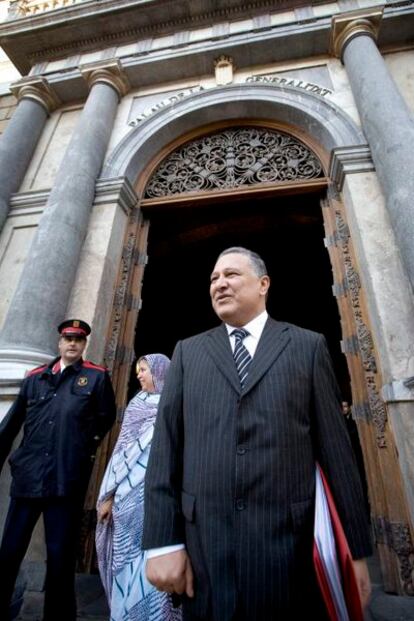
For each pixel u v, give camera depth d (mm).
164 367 1925
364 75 4027
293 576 835
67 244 3594
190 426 1069
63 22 5652
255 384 1042
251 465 933
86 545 2775
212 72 5285
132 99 5324
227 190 4367
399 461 2553
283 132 4746
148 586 1413
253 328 1248
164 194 4668
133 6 5375
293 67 4949
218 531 892
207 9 5344
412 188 2998
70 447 1900
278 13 5230
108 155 4633
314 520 897
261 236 6480
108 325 3695
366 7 4711
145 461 1630
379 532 2562
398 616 1963
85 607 2115
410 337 2762
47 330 3170
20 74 6633
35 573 2344
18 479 1847
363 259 3240
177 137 4984
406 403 2557
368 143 3768
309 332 1201
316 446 1036
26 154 5027
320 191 4184
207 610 848
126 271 4086
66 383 2113
